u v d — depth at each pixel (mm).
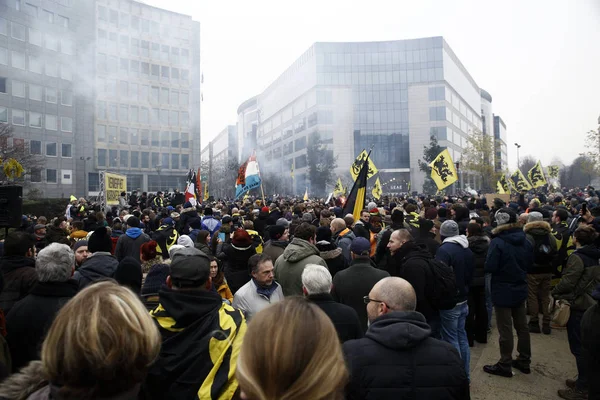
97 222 9281
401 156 77750
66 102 51469
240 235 5586
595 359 3705
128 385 1423
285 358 1225
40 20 48375
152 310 2668
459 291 5141
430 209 8250
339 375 1283
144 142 60281
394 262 6289
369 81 79000
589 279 4809
